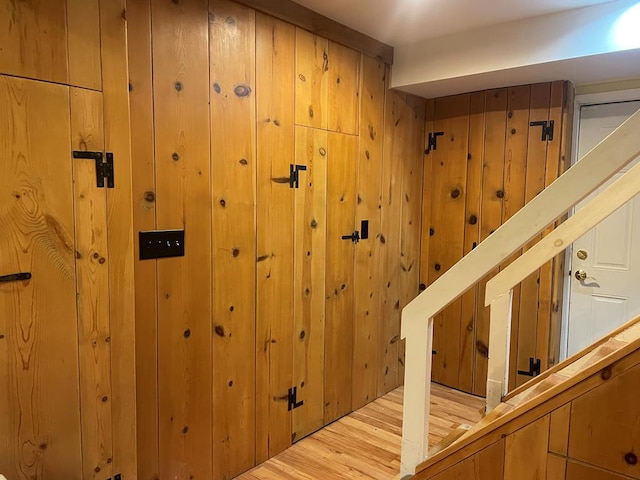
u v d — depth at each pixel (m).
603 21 2.24
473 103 3.15
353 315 2.89
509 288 1.89
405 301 3.37
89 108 1.42
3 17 1.24
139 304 1.79
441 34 2.72
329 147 2.59
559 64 2.45
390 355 3.28
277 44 2.24
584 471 1.00
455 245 3.31
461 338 3.31
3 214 1.27
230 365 2.17
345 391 2.89
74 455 1.45
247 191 2.16
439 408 3.03
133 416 1.59
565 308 3.13
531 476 1.08
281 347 2.42
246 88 2.11
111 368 1.52
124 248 1.52
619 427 0.96
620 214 2.90
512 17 2.43
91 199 1.44
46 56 1.32
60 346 1.40
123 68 1.49
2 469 1.31
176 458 1.98
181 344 1.96
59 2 1.34
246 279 2.20
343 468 2.33
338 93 2.62
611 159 1.00
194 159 1.93
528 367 3.00
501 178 3.06
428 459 1.29
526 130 2.94
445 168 3.32
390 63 2.97
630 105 2.85
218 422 2.14
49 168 1.35
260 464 2.36
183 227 1.91
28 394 1.34
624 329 1.74
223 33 1.99
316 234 2.56
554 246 1.77
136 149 1.73
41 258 1.34
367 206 2.91
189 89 1.89
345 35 2.59
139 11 1.71
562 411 1.03
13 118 1.27
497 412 1.70
